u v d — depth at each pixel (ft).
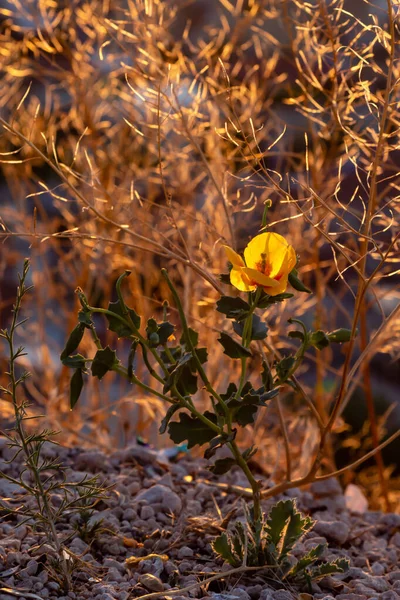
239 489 9.68
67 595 6.87
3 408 13.42
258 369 13.94
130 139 15.96
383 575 8.53
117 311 6.97
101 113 15.19
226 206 10.40
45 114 14.90
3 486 9.05
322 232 7.94
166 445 13.83
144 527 8.59
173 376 6.88
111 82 14.99
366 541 9.58
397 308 8.41
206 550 8.17
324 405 14.55
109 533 8.23
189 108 11.82
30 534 7.94
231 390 7.54
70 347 6.86
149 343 6.96
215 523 8.57
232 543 7.69
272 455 14.28
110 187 14.61
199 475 10.82
